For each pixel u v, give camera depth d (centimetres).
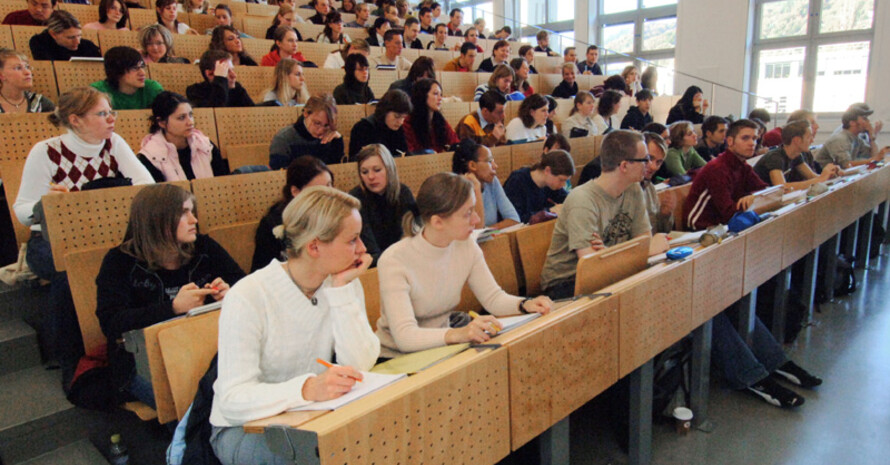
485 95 390
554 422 140
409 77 408
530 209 304
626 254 178
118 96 295
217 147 305
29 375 195
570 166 290
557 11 1081
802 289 309
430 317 167
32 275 211
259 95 398
